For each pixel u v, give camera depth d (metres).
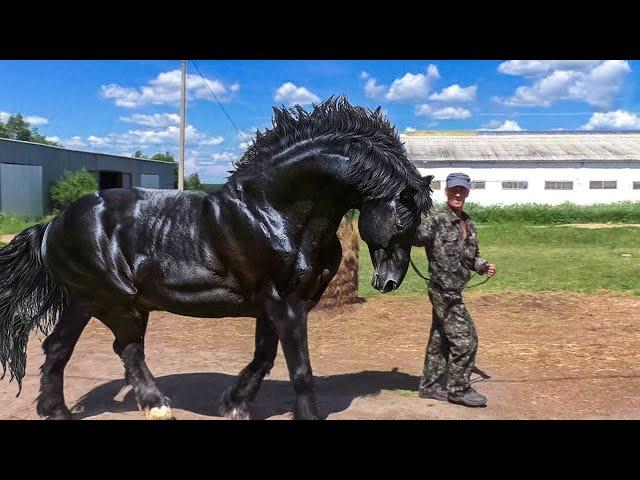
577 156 44.88
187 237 3.78
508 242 21.84
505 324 8.06
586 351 6.55
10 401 4.66
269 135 3.78
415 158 45.09
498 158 44.84
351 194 3.62
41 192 34.25
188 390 5.03
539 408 4.63
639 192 43.97
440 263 4.54
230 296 3.78
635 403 4.78
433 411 4.48
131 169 45.03
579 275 12.73
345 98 3.75
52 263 4.01
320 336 7.44
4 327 4.08
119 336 4.01
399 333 7.61
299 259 3.65
